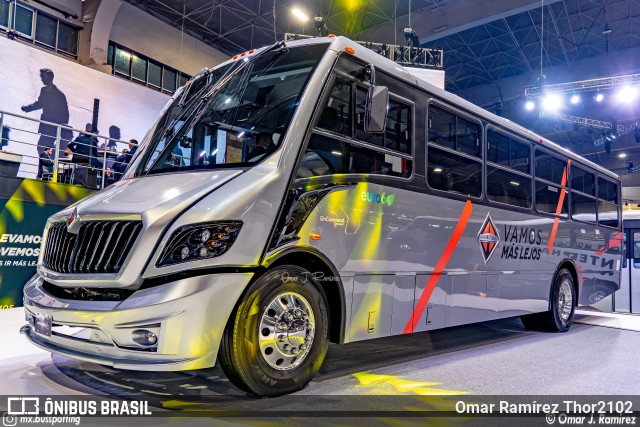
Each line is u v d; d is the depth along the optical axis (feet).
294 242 12.51
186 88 17.52
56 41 57.98
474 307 19.45
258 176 12.32
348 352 18.67
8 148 42.83
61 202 28.58
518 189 22.93
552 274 25.31
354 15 67.51
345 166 14.30
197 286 10.77
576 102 64.85
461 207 18.88
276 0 62.69
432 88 18.10
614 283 32.19
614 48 79.30
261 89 14.61
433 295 17.31
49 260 12.96
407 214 16.25
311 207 13.03
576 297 27.50
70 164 32.55
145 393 12.52
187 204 11.30
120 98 51.93
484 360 17.84
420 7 66.59
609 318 32.35
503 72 89.81
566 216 26.86
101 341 10.99
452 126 19.02
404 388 13.64
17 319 22.63
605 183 32.09
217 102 15.25
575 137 100.73
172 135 15.46
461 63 86.17
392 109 16.26
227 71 16.26
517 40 76.69
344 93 14.60
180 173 13.74
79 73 48.16
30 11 55.62
